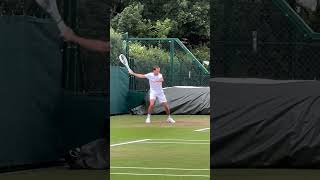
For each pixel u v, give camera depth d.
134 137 10.21
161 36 28.98
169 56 21.39
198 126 13.03
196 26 30.64
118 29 28.66
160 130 11.88
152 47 21.88
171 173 5.65
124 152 7.68
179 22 30.36
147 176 5.46
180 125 13.41
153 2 30.17
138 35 28.83
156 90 14.41
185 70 21.30
